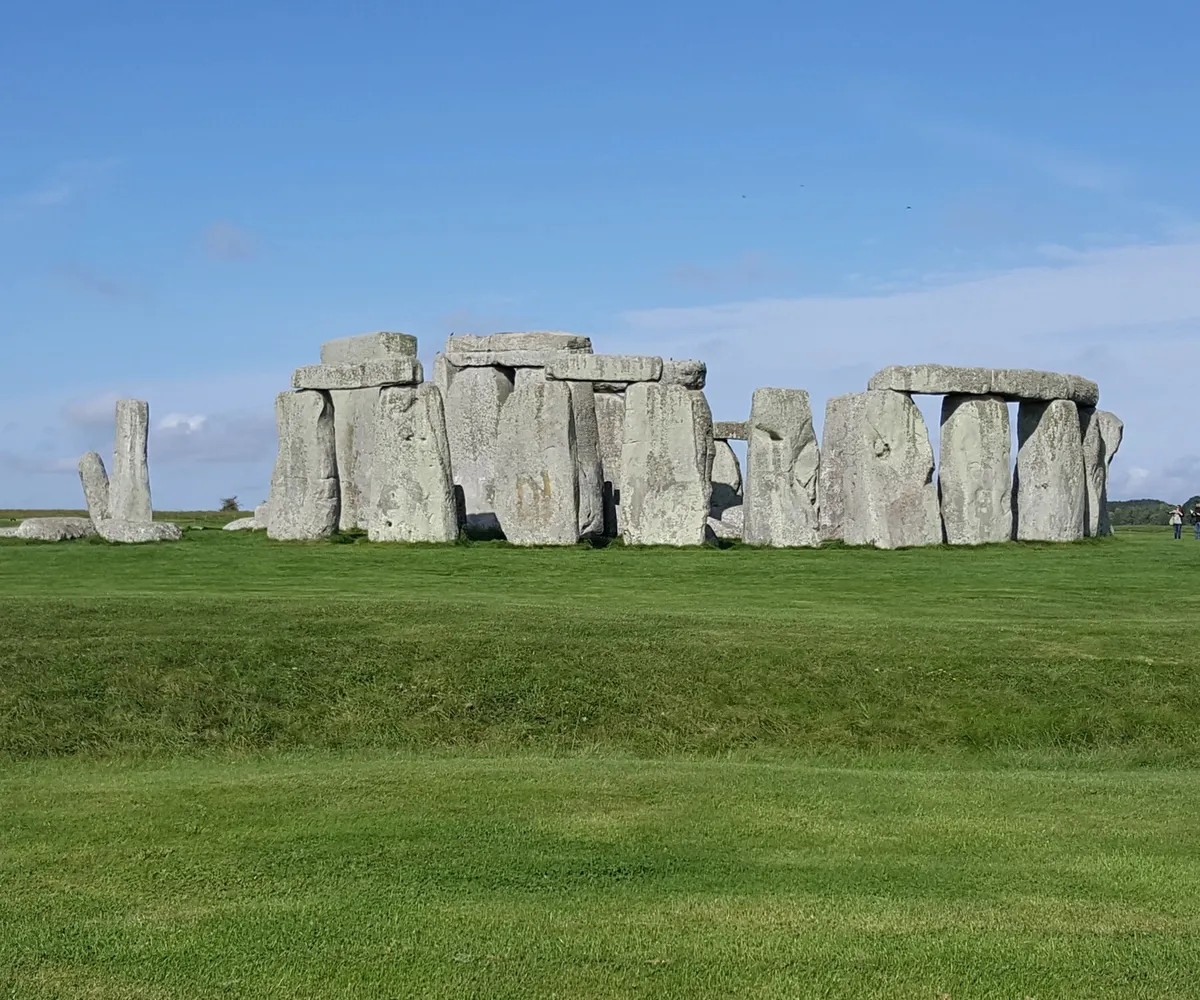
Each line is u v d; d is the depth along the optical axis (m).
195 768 18.02
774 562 33.44
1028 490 41.53
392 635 22.06
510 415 37.78
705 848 14.38
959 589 29.27
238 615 23.19
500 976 11.36
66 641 21.45
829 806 15.86
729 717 20.00
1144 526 64.69
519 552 34.56
